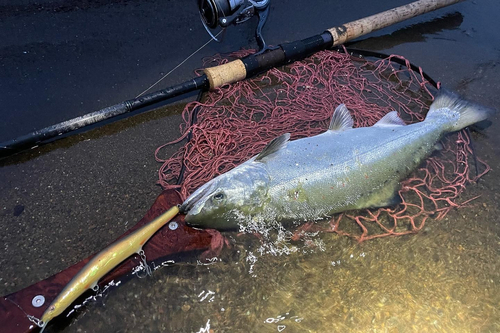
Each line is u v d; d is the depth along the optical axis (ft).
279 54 1.79
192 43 1.96
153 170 1.54
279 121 1.65
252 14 1.77
